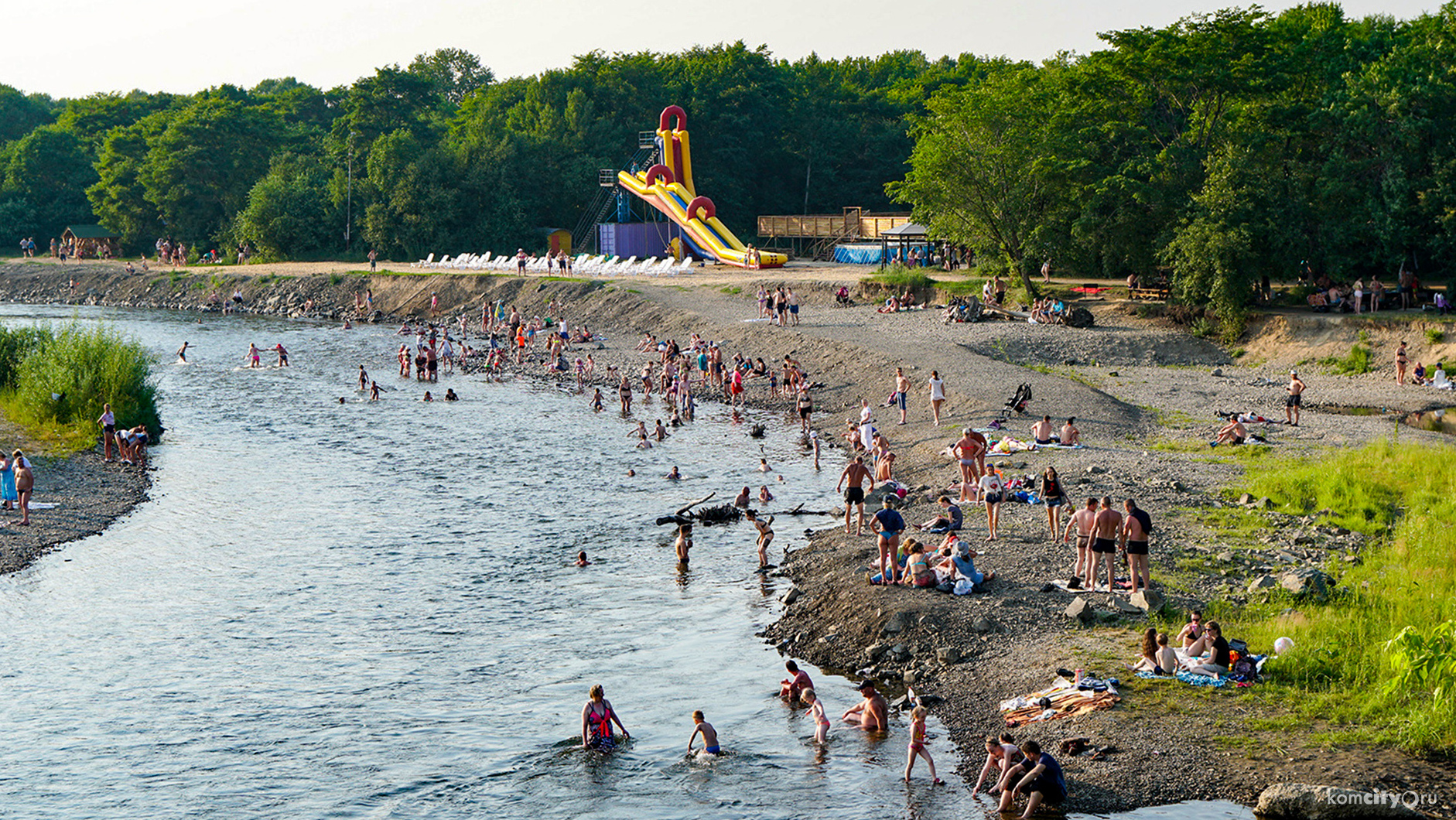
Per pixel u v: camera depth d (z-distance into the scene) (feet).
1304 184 211.00
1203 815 57.00
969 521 109.81
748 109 448.65
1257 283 215.51
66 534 118.11
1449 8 243.81
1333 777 58.23
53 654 86.58
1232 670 70.44
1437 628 64.90
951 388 171.63
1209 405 165.58
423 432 174.09
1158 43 225.35
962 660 78.79
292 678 82.02
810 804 62.03
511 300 309.42
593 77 445.78
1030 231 239.30
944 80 486.38
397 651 86.94
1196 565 92.17
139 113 560.61
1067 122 241.76
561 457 155.43
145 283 391.65
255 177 465.06
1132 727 65.41
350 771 67.67
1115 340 208.13
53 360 169.07
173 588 102.01
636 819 61.26
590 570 106.63
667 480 141.79
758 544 111.14
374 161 408.46
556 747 70.38
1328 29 257.96
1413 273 216.54
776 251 377.71
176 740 71.97
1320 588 82.64
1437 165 206.49
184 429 176.45
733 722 73.26
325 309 340.59
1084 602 82.48
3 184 508.94
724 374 204.03
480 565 108.37
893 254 324.19
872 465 144.25
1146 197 222.07
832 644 85.35
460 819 62.03
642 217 398.62
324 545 115.24
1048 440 141.59
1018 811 59.62
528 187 412.36
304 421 183.21
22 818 62.39
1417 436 141.49
